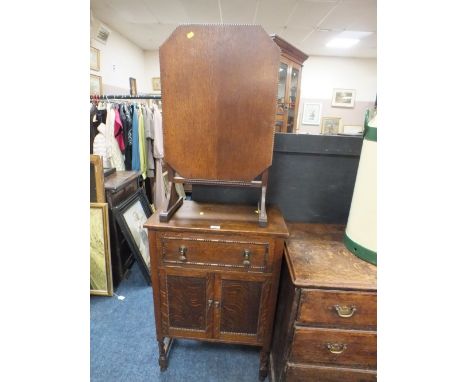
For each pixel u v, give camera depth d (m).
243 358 1.33
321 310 0.89
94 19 3.29
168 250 1.03
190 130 0.97
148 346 1.37
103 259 1.68
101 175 1.64
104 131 2.24
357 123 5.56
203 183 1.04
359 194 0.97
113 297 1.73
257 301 1.08
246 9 3.06
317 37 4.01
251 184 1.02
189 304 1.11
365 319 0.89
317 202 1.30
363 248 0.97
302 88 5.41
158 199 2.76
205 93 0.92
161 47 0.89
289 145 1.22
